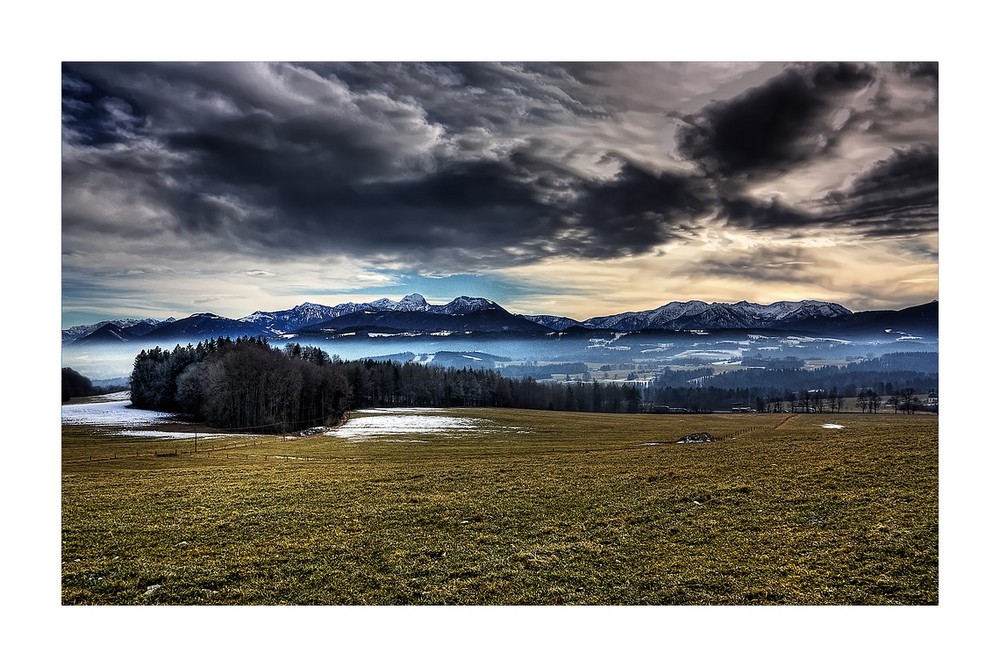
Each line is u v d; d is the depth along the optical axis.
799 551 18.39
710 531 20.22
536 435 68.06
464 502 25.36
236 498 27.30
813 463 29.44
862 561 17.67
